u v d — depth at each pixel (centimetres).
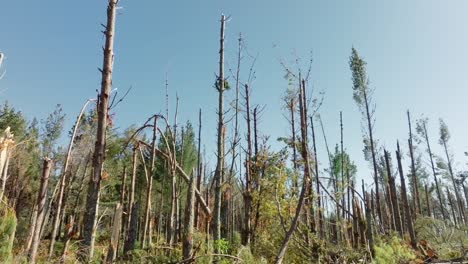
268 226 1319
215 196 995
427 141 3662
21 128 2405
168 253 710
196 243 693
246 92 1553
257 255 1089
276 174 1339
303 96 888
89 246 546
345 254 1059
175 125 1030
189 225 597
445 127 4025
